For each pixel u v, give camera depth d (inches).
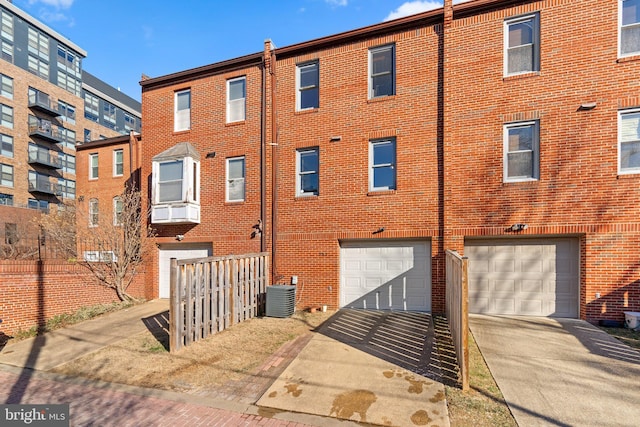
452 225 345.1
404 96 370.6
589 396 175.2
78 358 246.5
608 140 303.1
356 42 392.5
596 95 307.9
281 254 406.9
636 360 219.5
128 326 329.4
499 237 340.8
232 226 434.3
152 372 217.5
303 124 410.3
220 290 301.4
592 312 303.3
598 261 302.4
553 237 329.7
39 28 1348.4
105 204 662.5
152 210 452.1
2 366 235.1
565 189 314.2
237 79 452.1
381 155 382.6
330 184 393.4
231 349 254.7
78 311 374.6
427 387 188.9
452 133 350.3
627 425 150.0
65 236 498.9
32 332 313.6
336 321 330.0
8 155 1213.1
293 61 420.2
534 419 155.5
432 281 351.9
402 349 250.5
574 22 317.4
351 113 390.0
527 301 335.6
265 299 383.6
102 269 411.5
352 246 391.9
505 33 342.0
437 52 361.1
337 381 199.2
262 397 181.9
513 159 334.6
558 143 317.7
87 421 160.9
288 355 241.3
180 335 256.2
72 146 1475.1
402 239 373.4
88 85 1609.3
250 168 431.2
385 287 377.4
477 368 211.0
